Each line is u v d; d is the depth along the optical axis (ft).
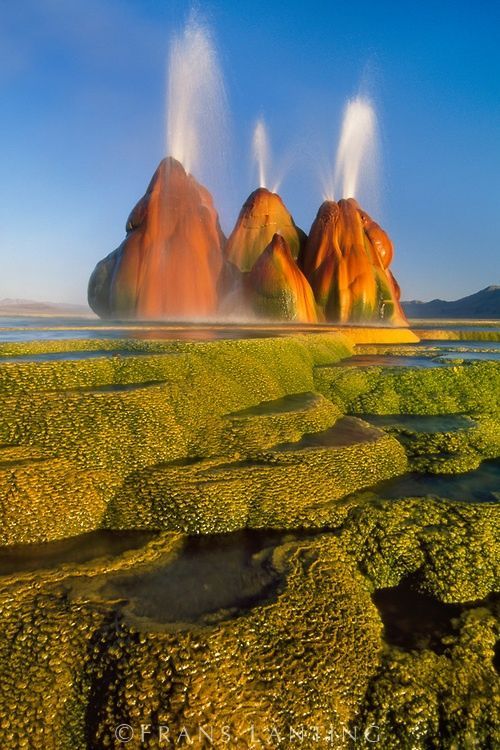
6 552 41.68
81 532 45.06
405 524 46.47
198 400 65.62
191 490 48.11
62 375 62.44
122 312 193.67
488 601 39.34
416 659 32.22
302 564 39.93
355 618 35.17
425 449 67.31
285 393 82.74
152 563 40.29
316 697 29.27
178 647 29.73
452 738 28.35
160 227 193.36
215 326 146.51
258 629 32.22
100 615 33.06
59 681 29.50
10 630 32.19
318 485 52.47
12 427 51.47
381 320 210.38
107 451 51.90
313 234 212.23
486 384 97.45
